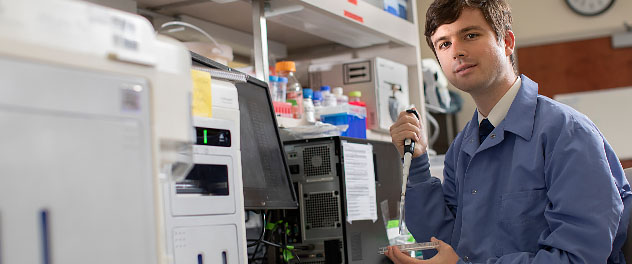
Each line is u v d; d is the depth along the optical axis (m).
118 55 0.65
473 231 1.65
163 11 2.27
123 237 0.63
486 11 1.62
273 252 1.84
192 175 1.08
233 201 1.17
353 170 1.89
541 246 1.50
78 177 0.60
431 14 1.70
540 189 1.54
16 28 0.56
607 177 1.45
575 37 6.41
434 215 1.88
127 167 0.64
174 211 1.02
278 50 2.96
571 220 1.44
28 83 0.57
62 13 0.61
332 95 2.54
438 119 5.92
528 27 6.55
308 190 1.85
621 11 6.29
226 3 2.22
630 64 6.26
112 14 0.66
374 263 1.96
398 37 2.89
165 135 0.70
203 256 1.08
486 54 1.62
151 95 0.68
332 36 2.75
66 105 0.59
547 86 6.48
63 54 0.60
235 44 2.64
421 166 1.90
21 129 0.56
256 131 1.63
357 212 1.88
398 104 2.94
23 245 0.55
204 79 1.12
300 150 1.87
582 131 1.49
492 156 1.65
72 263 0.58
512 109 1.62
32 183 0.56
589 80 6.37
